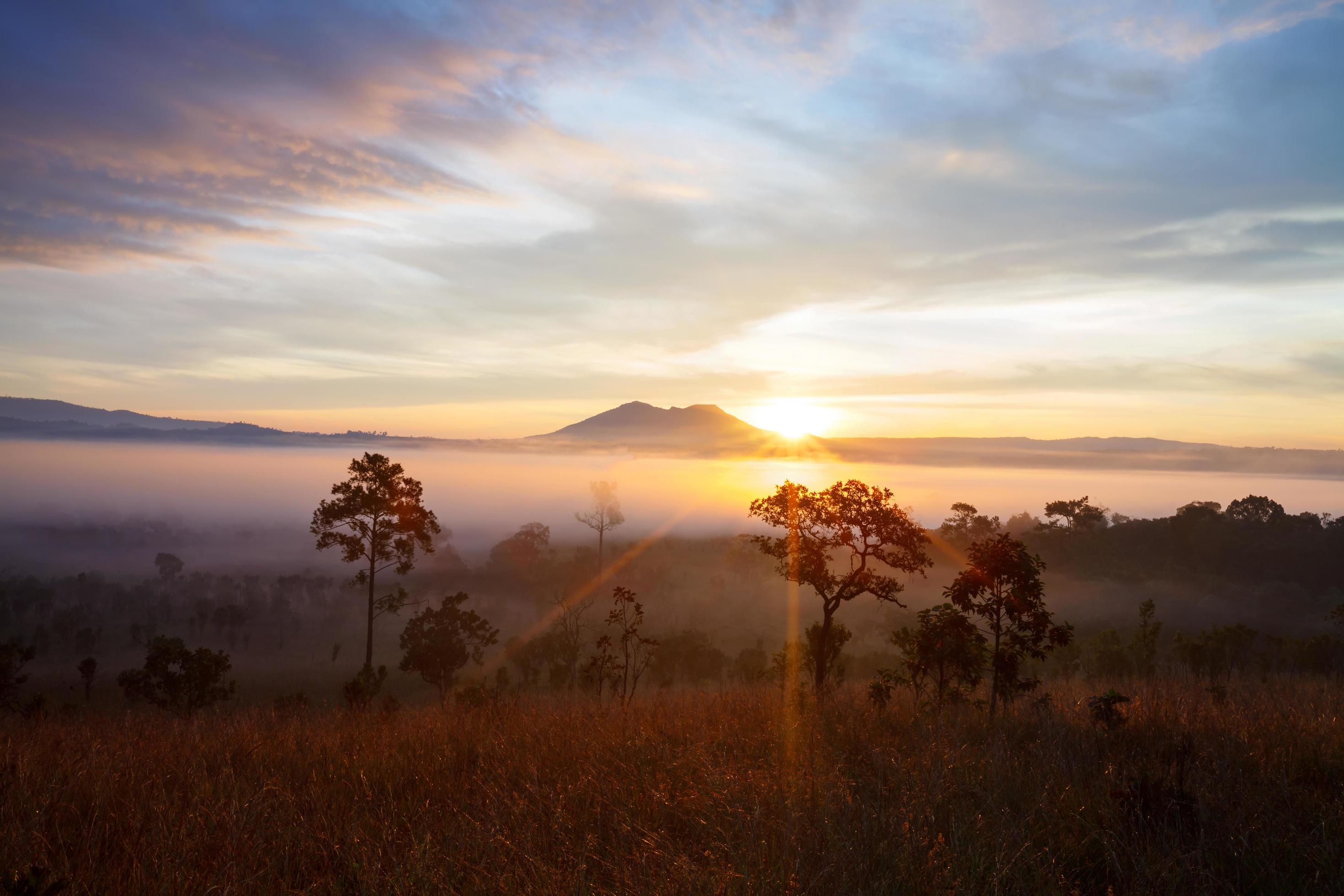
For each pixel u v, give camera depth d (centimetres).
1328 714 747
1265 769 545
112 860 427
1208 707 816
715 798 481
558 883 380
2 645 3531
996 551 1003
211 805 511
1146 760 579
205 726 919
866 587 1438
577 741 695
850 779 540
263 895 385
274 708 1133
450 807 507
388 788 552
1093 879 384
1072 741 635
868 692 1148
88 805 527
